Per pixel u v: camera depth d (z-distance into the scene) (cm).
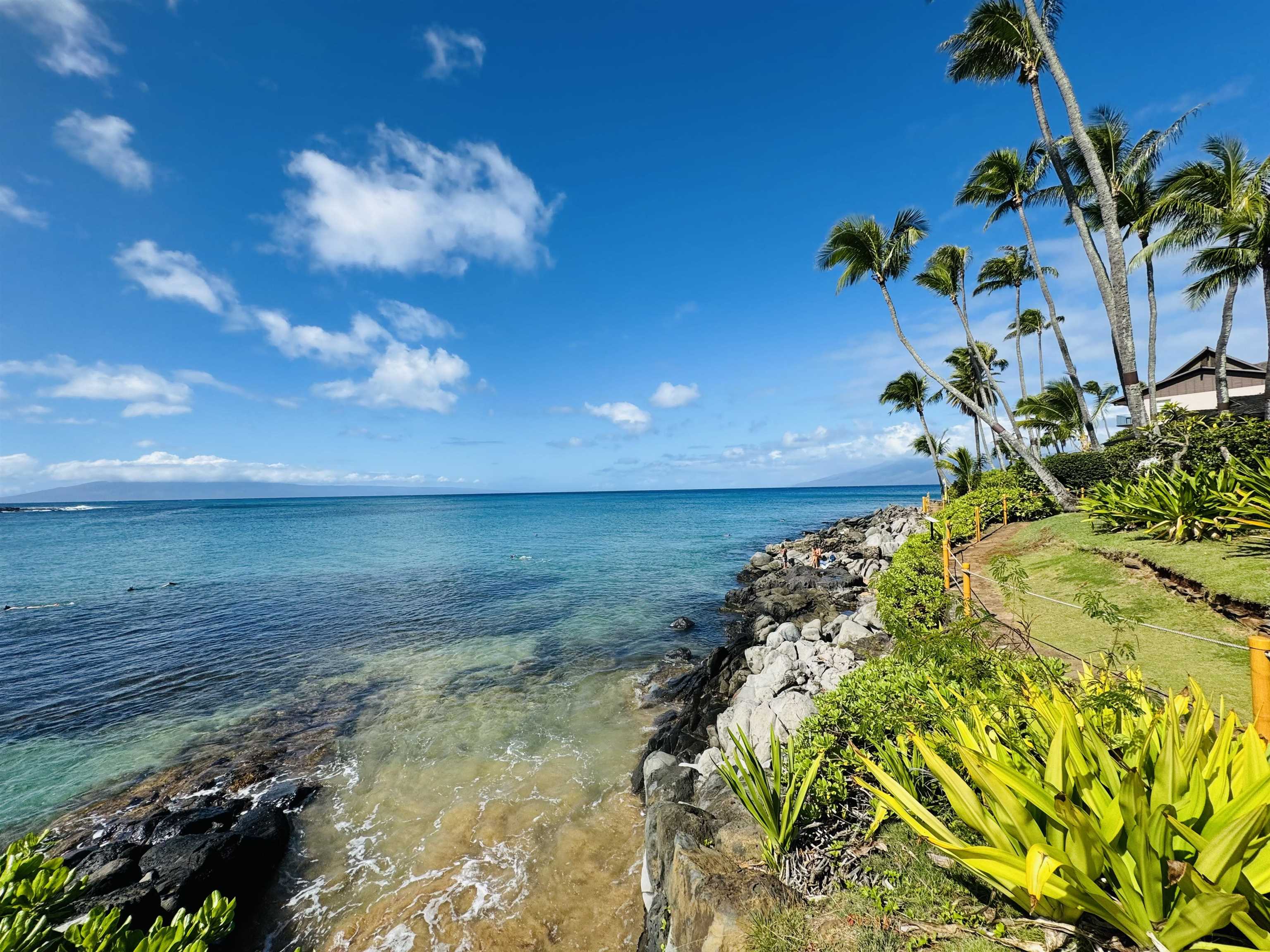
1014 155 2172
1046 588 1081
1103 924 291
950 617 1027
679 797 749
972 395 3750
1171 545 997
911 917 346
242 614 2042
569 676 1385
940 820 421
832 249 2220
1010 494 2061
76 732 1108
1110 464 1669
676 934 430
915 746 462
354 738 1066
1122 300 1588
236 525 6819
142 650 1630
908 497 12356
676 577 2777
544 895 656
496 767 946
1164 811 259
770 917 371
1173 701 391
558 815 802
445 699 1248
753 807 449
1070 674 678
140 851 728
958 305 2297
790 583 2306
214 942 612
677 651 1520
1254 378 3139
